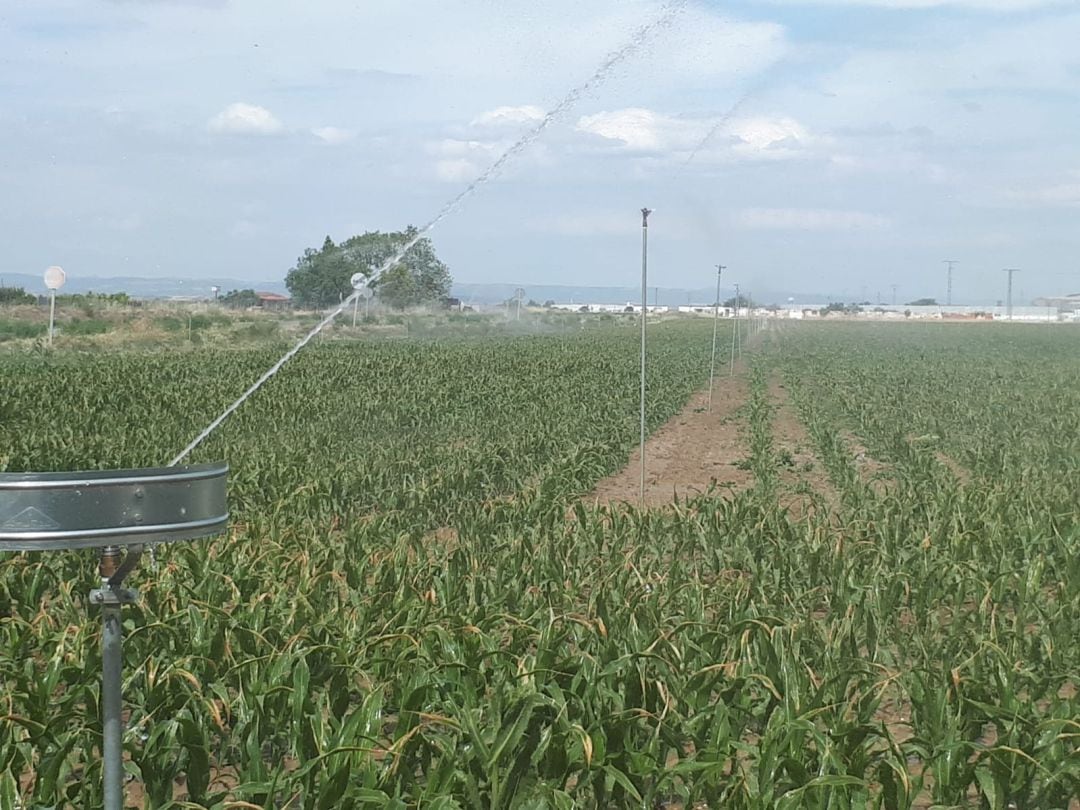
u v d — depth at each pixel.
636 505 16.95
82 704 7.35
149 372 32.94
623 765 6.21
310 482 14.96
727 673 7.20
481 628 7.72
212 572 8.95
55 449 17.81
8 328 54.31
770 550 11.17
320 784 5.77
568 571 10.10
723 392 39.97
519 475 18.14
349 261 75.88
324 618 8.15
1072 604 9.33
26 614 9.18
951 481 16.27
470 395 29.94
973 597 10.05
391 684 7.17
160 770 6.16
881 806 6.12
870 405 29.14
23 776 7.08
